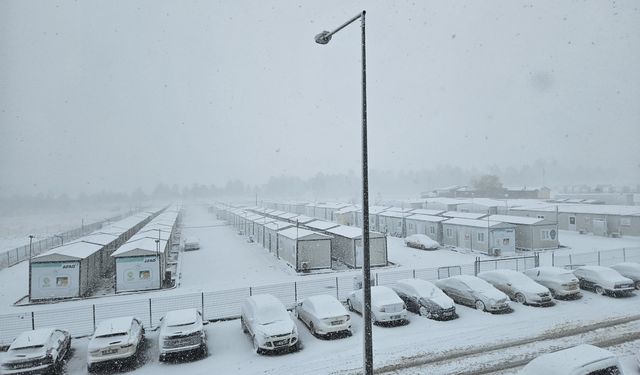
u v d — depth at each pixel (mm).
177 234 59781
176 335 15375
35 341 14484
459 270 28516
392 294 19656
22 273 35156
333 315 17516
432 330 17812
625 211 46625
